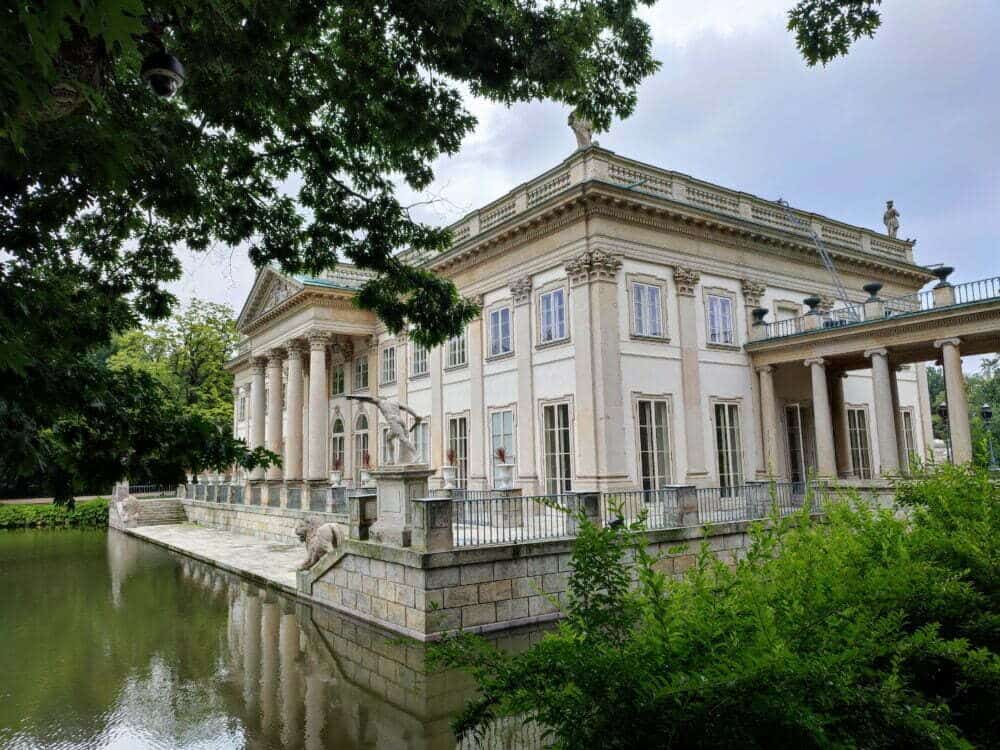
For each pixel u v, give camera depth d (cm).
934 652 280
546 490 1850
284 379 3750
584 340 1741
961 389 1584
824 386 1873
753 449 1986
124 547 2589
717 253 2003
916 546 364
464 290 2206
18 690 893
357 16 686
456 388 2259
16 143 216
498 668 278
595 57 730
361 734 732
